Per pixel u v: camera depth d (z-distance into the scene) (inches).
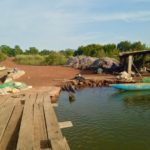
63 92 1066.1
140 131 567.2
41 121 440.8
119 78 1320.1
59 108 790.5
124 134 547.5
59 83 1237.1
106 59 1935.3
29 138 334.0
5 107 577.9
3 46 4785.9
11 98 734.5
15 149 318.0
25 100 683.4
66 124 483.2
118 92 1091.9
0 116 479.5
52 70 1958.7
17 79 1403.8
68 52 3563.0
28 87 1029.2
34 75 1615.4
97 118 676.7
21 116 483.2
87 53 3068.4
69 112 740.7
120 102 889.5
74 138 522.9
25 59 2800.2
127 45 3646.7
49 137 346.0
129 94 1051.9
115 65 1827.0
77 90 1149.7
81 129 581.0
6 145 330.0
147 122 638.5
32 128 380.8
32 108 559.2
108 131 566.9
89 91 1119.0
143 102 890.7
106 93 1069.1
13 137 359.3
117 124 619.8
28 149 296.0
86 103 865.5
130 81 1234.6
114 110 767.7
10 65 2504.9
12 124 424.2
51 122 428.5
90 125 612.4
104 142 500.1
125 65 1679.4
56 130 380.8
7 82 1077.1
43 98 727.1
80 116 696.4
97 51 2945.4
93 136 534.6
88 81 1290.6
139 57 1822.1
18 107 580.1
